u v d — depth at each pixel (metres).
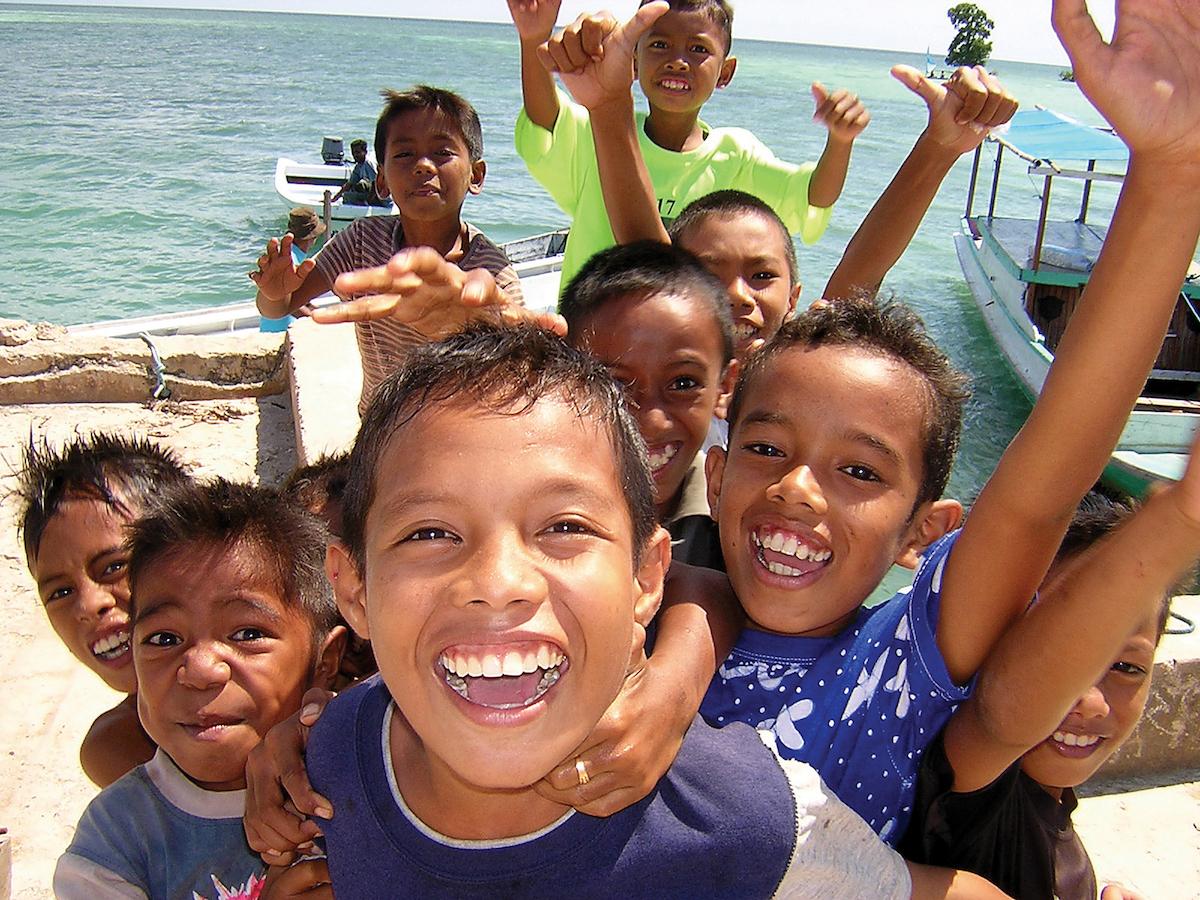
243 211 8.04
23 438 1.94
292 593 0.70
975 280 5.63
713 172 1.54
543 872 0.49
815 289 5.97
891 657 0.62
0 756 1.16
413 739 0.52
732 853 0.50
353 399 1.86
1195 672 1.09
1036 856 0.66
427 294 0.59
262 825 0.57
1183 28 0.48
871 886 0.54
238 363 2.19
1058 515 0.56
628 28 1.00
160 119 13.99
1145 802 1.08
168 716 0.66
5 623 1.39
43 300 5.80
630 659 0.50
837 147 1.40
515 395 0.46
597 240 1.37
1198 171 0.48
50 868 1.02
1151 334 0.52
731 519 0.67
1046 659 0.55
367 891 0.51
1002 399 4.67
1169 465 3.52
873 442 0.63
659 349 0.85
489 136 13.53
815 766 0.62
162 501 0.73
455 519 0.44
